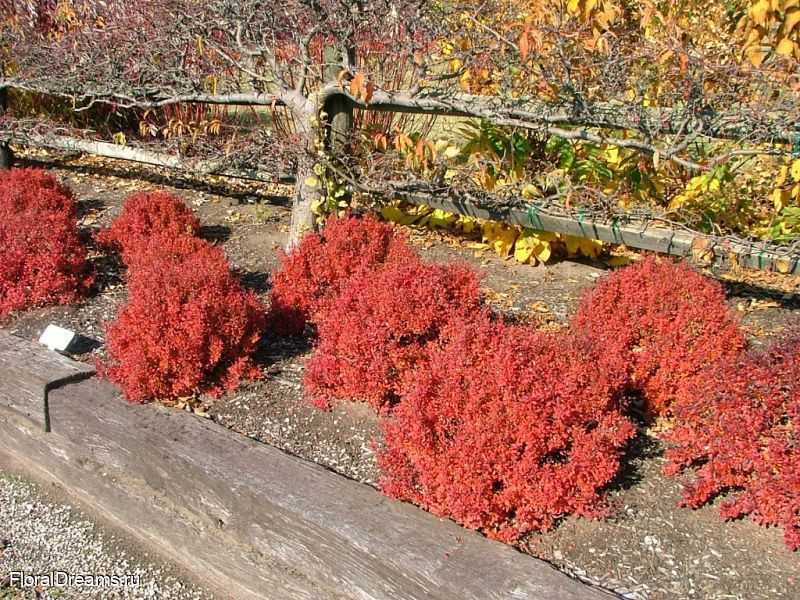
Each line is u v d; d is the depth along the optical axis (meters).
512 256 5.29
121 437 3.04
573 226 4.67
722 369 2.77
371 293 3.40
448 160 4.99
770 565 2.46
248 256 5.37
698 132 4.02
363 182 4.95
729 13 4.24
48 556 3.11
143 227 5.27
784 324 4.29
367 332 3.26
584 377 2.79
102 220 6.28
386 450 2.99
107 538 3.19
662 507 2.73
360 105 4.87
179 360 3.35
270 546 2.64
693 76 3.94
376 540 2.35
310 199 4.95
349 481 2.69
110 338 3.47
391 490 2.60
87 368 3.48
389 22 4.48
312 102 4.78
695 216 4.71
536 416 2.62
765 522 2.62
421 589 2.23
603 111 4.22
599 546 2.55
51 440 3.40
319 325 3.62
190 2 5.20
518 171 4.93
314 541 2.48
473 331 2.94
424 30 4.40
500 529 2.56
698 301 3.34
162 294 3.47
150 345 3.33
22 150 8.77
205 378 3.57
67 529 3.25
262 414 3.36
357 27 4.51
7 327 4.32
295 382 3.62
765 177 5.10
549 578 2.19
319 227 4.99
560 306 4.43
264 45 4.79
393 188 5.00
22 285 4.50
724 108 4.01
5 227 4.62
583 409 2.72
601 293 3.63
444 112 4.68
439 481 2.54
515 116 4.47
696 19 4.38
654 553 2.52
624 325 3.43
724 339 3.20
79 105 8.30
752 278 5.05
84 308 4.55
